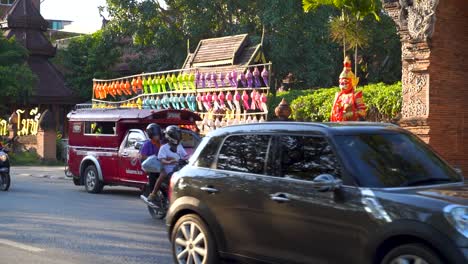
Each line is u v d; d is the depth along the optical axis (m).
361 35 15.92
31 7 46.03
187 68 24.38
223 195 7.00
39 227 11.48
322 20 30.41
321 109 18.16
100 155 17.00
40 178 23.52
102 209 13.96
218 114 21.69
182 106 23.25
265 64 20.31
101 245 9.79
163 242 10.07
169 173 11.93
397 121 15.06
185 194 7.45
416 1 14.56
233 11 32.50
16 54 40.94
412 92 14.88
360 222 5.78
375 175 6.04
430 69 14.52
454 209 5.32
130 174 16.02
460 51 15.09
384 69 35.78
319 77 30.88
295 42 30.86
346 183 6.02
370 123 6.93
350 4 13.00
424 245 5.41
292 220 6.31
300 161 6.48
